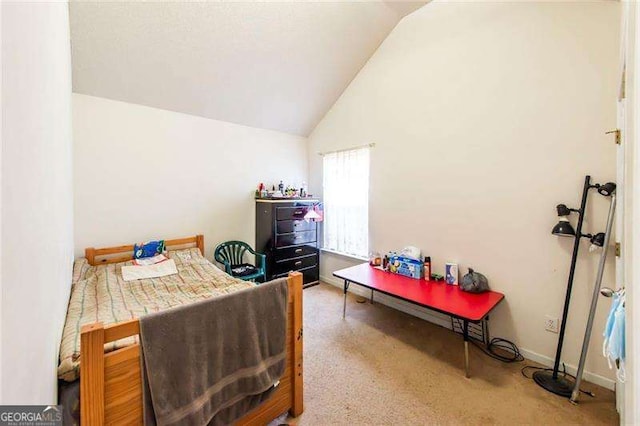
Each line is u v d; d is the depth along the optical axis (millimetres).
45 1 773
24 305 518
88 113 2547
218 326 1171
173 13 2152
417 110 2766
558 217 1932
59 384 1046
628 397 702
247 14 2322
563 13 1862
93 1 1929
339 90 3549
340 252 3721
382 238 3168
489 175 2271
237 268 3357
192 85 2820
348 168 3559
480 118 2305
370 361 2090
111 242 2713
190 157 3209
